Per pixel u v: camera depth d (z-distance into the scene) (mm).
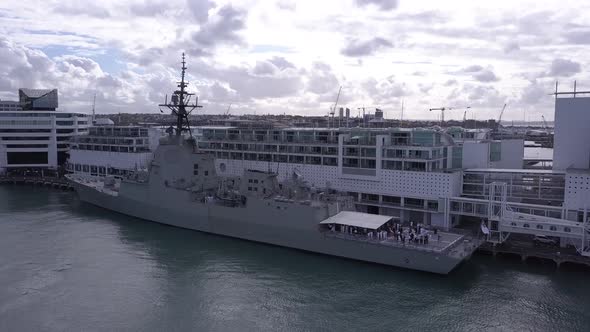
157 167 81062
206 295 53062
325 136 87625
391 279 56656
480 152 82438
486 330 45281
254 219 69875
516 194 71688
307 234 65312
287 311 49344
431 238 62688
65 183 120938
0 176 130875
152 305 50562
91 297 52250
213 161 84250
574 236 59125
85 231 77375
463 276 57438
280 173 91625
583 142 69750
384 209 80312
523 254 62062
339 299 51844
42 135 136375
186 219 77938
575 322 46594
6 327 45469
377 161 78625
